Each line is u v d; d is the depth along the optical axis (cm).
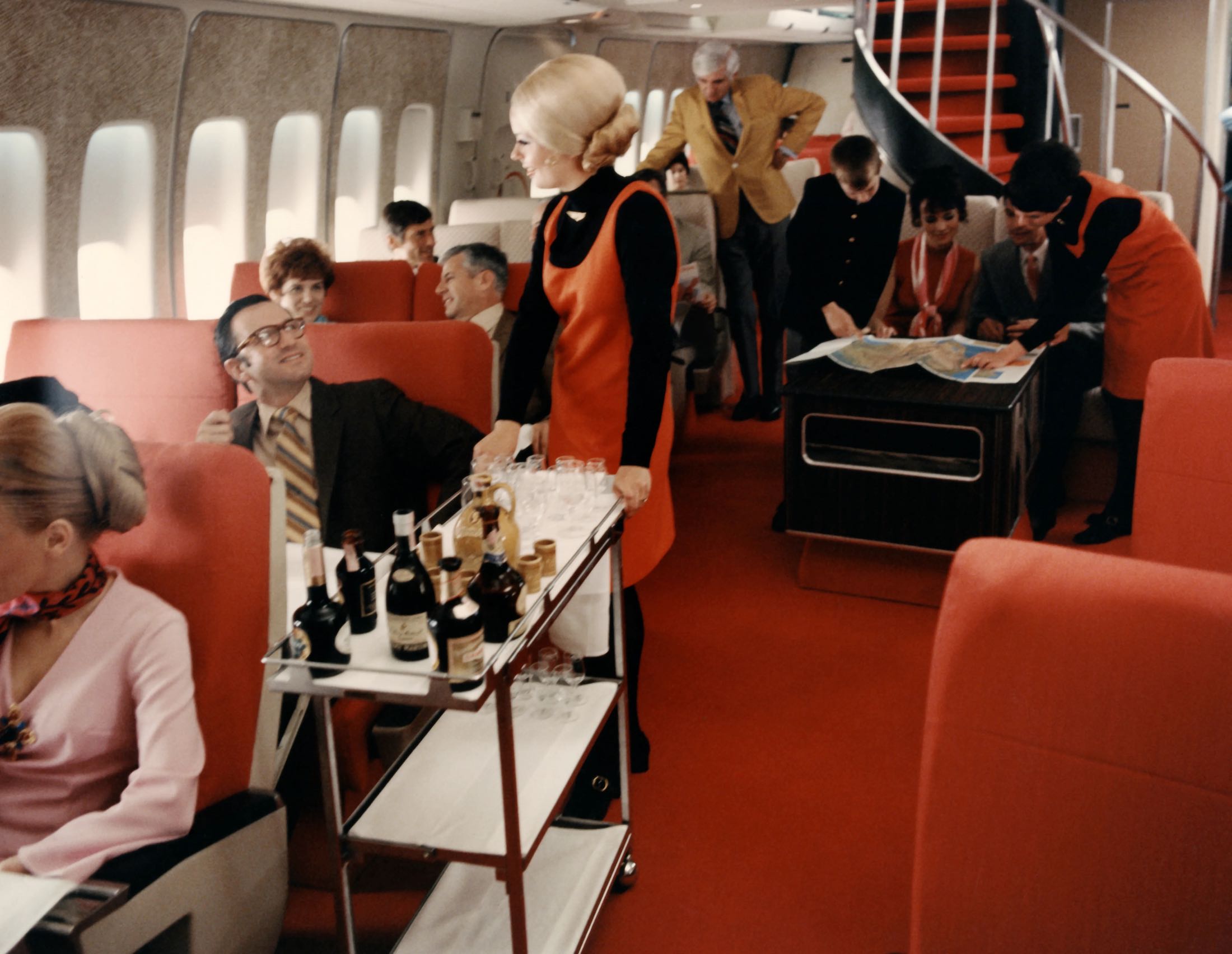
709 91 606
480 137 706
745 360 637
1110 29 903
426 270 390
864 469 377
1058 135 743
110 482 166
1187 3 873
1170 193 915
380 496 267
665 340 230
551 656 235
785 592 413
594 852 231
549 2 555
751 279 629
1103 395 432
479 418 276
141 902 159
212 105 462
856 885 244
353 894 242
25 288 398
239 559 180
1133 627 125
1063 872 136
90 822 164
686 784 287
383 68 580
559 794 193
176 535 177
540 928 208
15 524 158
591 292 237
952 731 140
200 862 171
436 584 186
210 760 181
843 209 429
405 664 164
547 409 315
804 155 1084
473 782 197
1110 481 463
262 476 184
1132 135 913
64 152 393
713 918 234
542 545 191
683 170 689
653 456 250
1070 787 133
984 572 135
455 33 636
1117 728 128
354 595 176
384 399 268
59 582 170
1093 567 130
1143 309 392
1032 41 706
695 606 403
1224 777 122
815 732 312
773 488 530
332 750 179
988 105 634
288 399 266
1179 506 208
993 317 423
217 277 504
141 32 410
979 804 140
